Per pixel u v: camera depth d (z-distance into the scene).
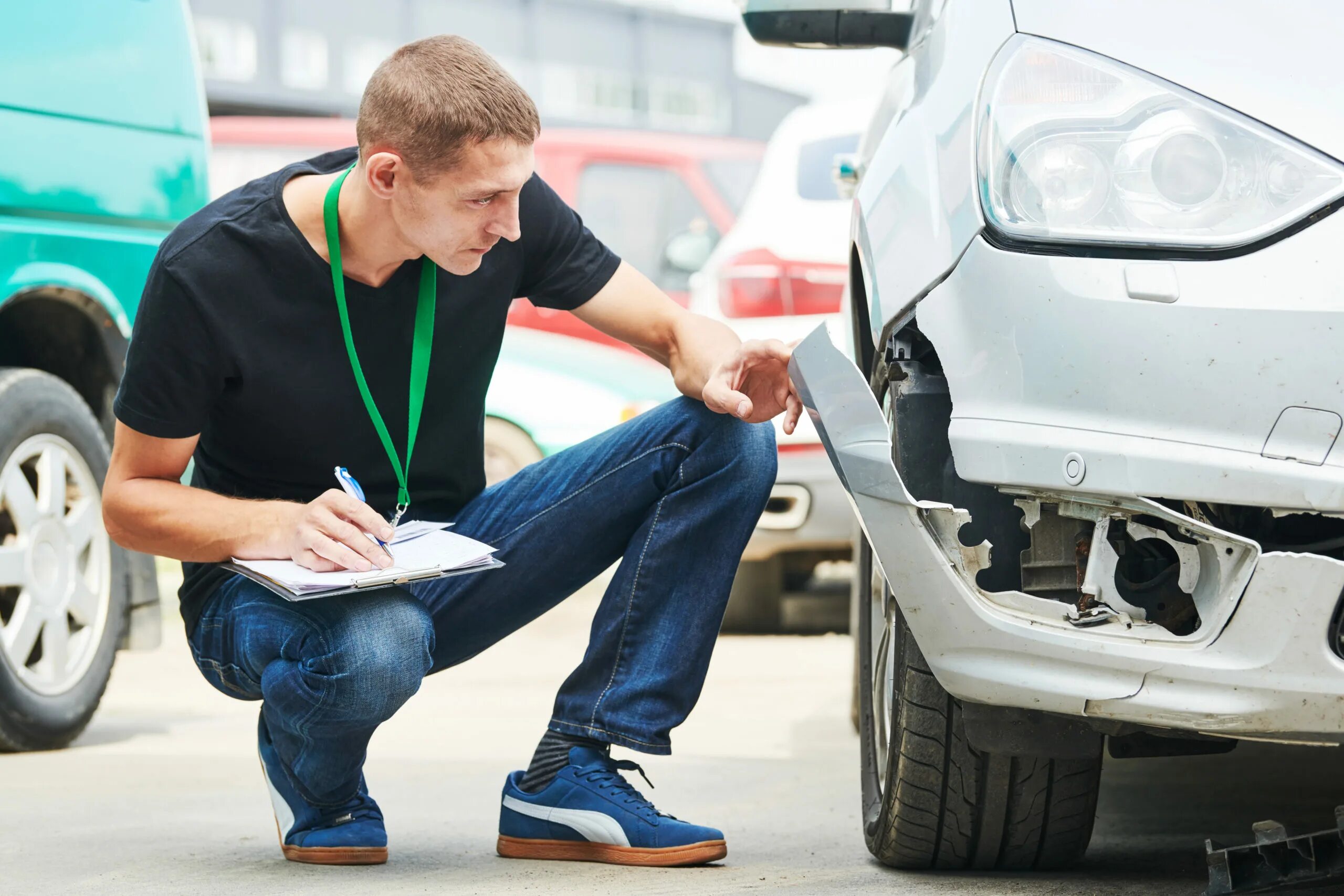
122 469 2.94
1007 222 2.56
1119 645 2.47
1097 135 2.53
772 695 6.22
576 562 3.18
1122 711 2.49
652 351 3.33
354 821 3.17
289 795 3.19
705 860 3.14
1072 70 2.61
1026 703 2.59
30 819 3.76
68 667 5.07
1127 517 2.47
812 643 8.10
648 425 3.16
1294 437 2.33
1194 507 2.42
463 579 3.16
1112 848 3.42
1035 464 2.49
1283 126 2.41
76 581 5.12
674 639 3.11
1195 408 2.38
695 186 10.65
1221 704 2.40
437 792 4.15
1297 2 2.56
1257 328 2.35
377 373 2.98
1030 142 2.58
